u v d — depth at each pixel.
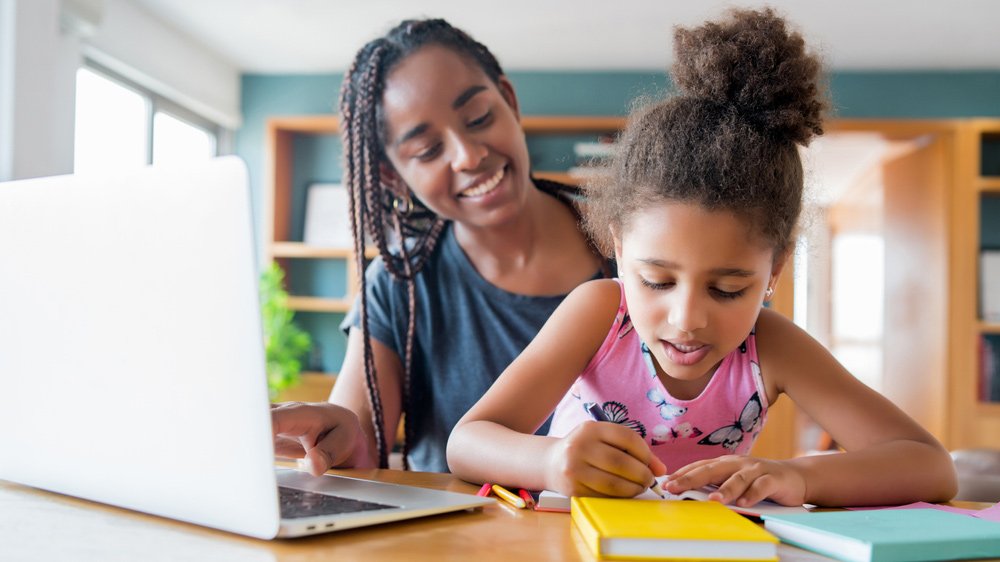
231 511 0.59
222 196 0.56
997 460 2.78
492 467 0.83
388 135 1.35
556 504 0.72
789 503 0.74
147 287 0.61
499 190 1.31
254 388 0.56
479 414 0.95
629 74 4.43
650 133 0.89
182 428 0.60
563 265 1.40
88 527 0.63
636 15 3.58
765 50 0.89
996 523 0.63
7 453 0.75
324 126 4.38
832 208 7.97
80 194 0.65
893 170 4.90
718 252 0.80
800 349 1.03
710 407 1.05
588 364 1.09
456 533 0.63
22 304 0.71
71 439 0.69
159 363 0.61
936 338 4.16
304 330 4.58
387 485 0.78
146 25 3.65
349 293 4.40
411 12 3.61
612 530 0.56
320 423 0.91
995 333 4.19
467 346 1.37
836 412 0.97
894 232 4.88
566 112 4.44
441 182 1.32
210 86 4.28
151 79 3.70
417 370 1.41
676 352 0.88
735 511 0.69
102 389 0.65
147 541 0.59
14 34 2.00
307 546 0.58
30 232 0.70
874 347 6.97
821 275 8.03
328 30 3.88
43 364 0.70
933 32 3.73
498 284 1.39
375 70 1.34
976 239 4.10
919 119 4.30
